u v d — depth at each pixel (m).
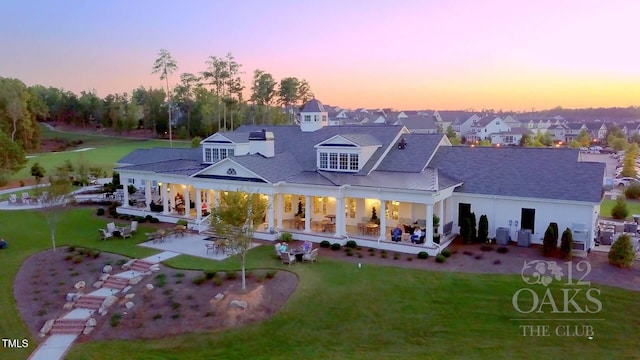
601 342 20.44
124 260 31.09
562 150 34.53
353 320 22.77
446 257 29.62
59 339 22.88
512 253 29.97
